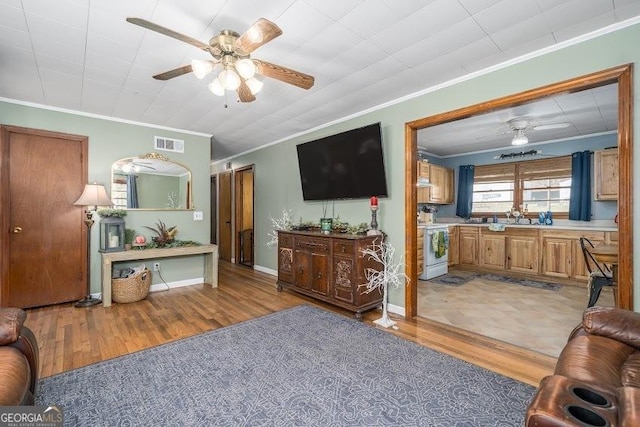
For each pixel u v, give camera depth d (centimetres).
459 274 529
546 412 86
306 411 168
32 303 341
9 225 329
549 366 217
